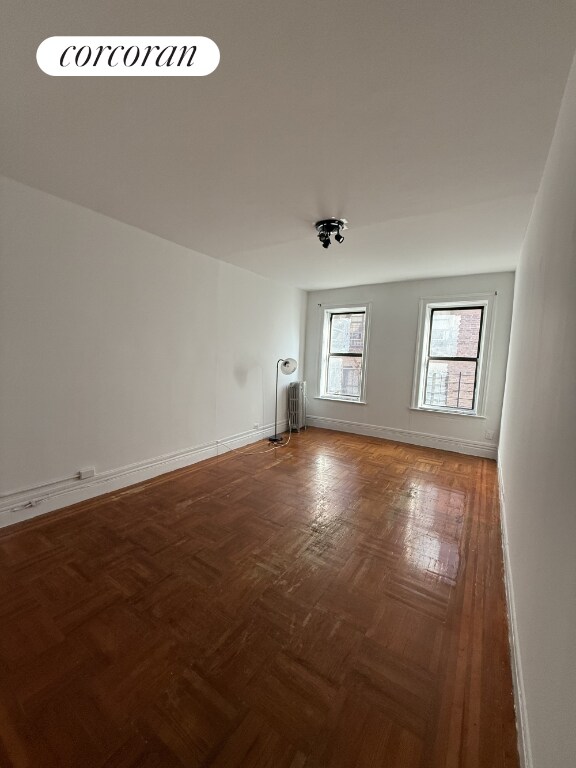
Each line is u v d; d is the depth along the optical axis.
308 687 1.25
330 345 5.57
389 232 2.85
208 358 3.79
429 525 2.49
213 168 1.94
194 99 1.39
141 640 1.43
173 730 1.09
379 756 1.04
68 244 2.46
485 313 4.15
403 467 3.75
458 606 1.69
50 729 1.09
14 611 1.58
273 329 4.83
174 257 3.27
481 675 1.32
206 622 1.54
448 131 1.57
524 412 1.88
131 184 2.15
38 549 2.06
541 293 1.60
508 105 1.38
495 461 4.02
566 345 1.01
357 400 5.21
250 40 1.12
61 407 2.52
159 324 3.20
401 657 1.39
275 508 2.70
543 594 1.00
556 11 0.98
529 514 1.42
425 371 4.65
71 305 2.51
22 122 1.55
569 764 0.64
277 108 1.44
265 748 1.05
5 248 2.14
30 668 1.30
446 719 1.15
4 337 2.19
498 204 2.29
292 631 1.50
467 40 1.09
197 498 2.84
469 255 3.42
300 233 2.95
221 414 4.06
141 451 3.15
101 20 1.08
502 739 1.10
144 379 3.11
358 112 1.46
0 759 1.00
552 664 0.83
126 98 1.39
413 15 1.01
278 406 5.11
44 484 2.46
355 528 2.42
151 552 2.06
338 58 1.17
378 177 1.99
